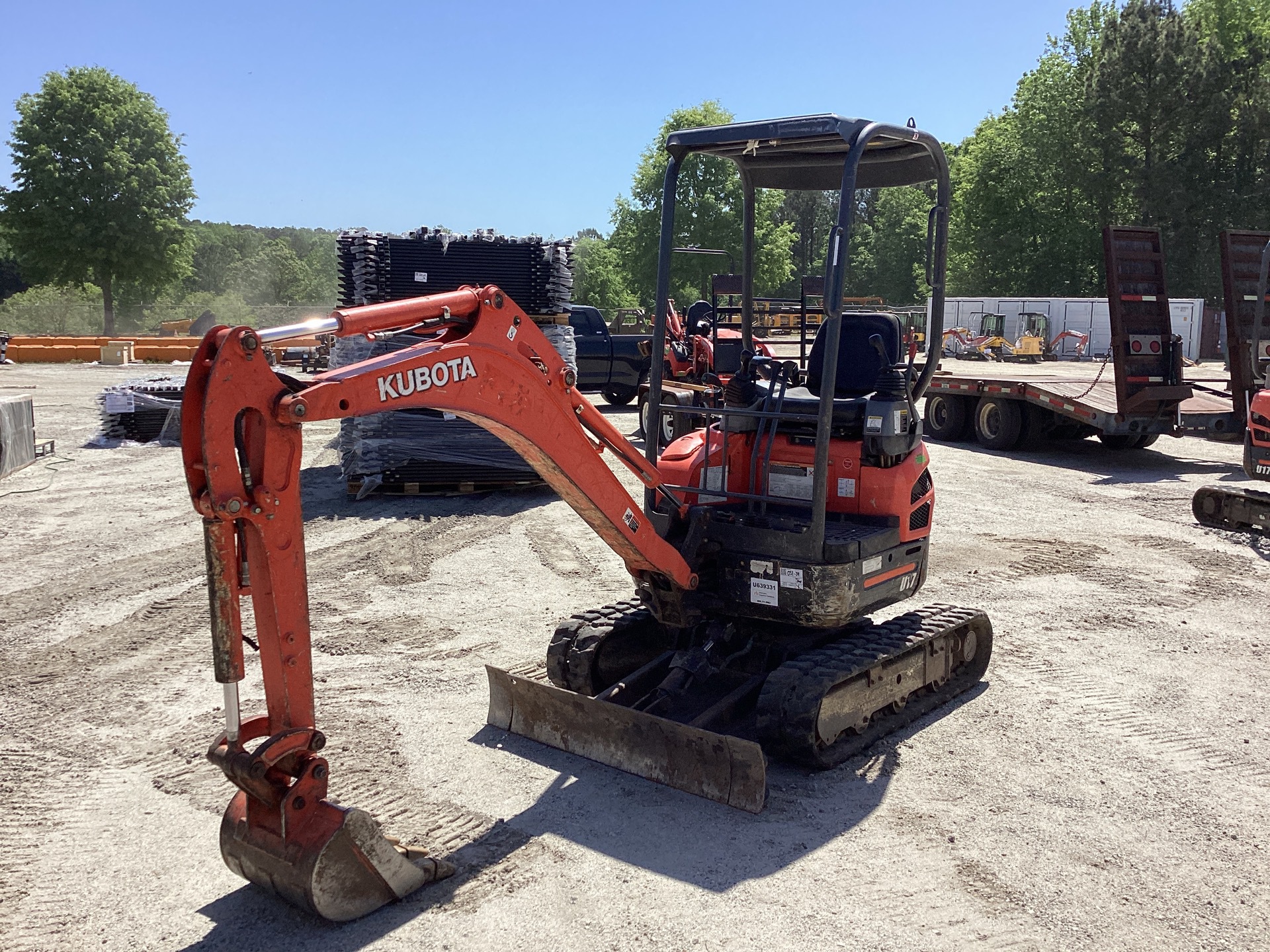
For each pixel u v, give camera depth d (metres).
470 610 7.79
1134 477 13.97
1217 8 53.50
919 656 5.89
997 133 55.97
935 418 17.91
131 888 4.05
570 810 4.68
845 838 4.45
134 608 7.80
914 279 60.75
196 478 3.36
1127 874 4.18
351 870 3.77
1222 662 6.84
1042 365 33.62
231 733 3.57
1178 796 4.90
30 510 11.34
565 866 4.20
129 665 6.62
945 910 3.90
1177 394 14.49
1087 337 40.25
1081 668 6.71
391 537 10.02
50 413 20.09
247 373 3.34
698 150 5.61
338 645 6.98
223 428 3.29
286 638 3.58
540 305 12.41
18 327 49.19
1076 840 4.46
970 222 56.03
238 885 4.07
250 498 3.46
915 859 4.28
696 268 38.81
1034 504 12.05
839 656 5.28
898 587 5.64
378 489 12.23
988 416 16.69
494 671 5.54
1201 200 45.06
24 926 3.78
